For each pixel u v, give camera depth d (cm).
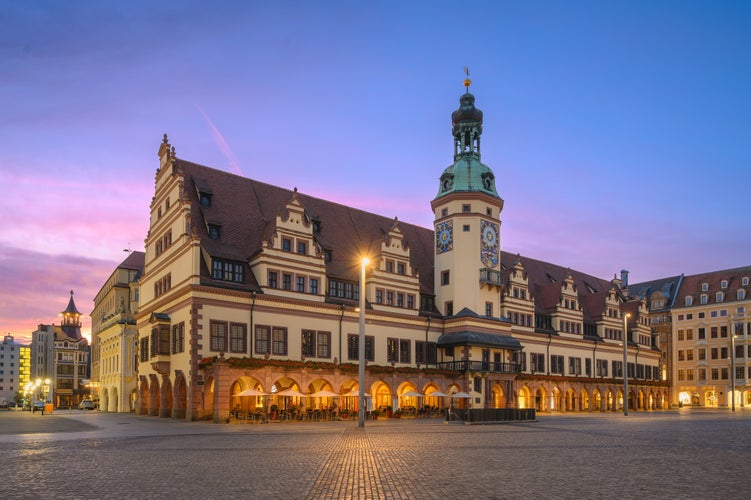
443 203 7975
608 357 9994
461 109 8250
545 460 2259
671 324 13075
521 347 7869
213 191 6384
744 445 2923
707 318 12556
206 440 3219
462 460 2253
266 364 5406
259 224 6506
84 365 16138
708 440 3234
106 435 3619
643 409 10450
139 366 6744
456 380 7175
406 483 1709
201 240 5841
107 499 1499
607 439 3300
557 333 9081
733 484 1706
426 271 8006
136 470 2005
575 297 9525
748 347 11944
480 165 8094
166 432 3900
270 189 7000
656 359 11312
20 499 1512
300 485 1681
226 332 5634
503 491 1581
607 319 10106
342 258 6969
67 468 2067
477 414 4975
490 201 7969
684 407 11994
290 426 4631
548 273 10206
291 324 6088
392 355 6969
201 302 5519
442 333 7606
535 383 8312
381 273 7031
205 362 5359
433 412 6688
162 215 6469
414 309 7319
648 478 1809
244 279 5938
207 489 1625
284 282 6100
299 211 6344
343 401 6094
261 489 1622
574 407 9081
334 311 6456
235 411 5219
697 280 13150
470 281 7681
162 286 6288
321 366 5809
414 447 2781
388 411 6278
